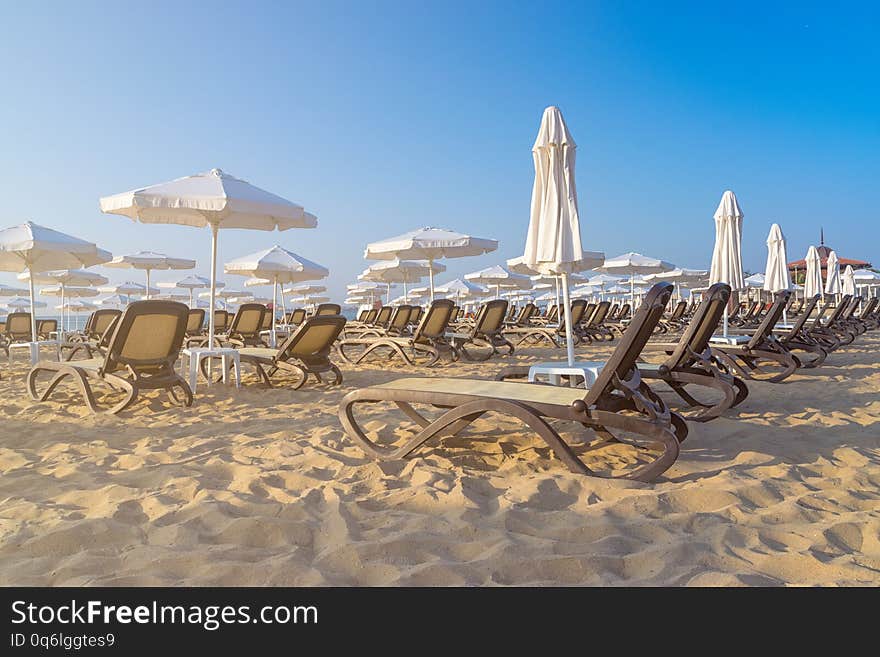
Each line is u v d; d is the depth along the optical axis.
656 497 2.54
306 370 6.11
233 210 5.92
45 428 4.30
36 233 8.22
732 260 8.00
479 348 11.23
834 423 4.03
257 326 8.77
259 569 1.98
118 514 2.42
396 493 2.65
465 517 2.38
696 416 4.15
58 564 2.04
